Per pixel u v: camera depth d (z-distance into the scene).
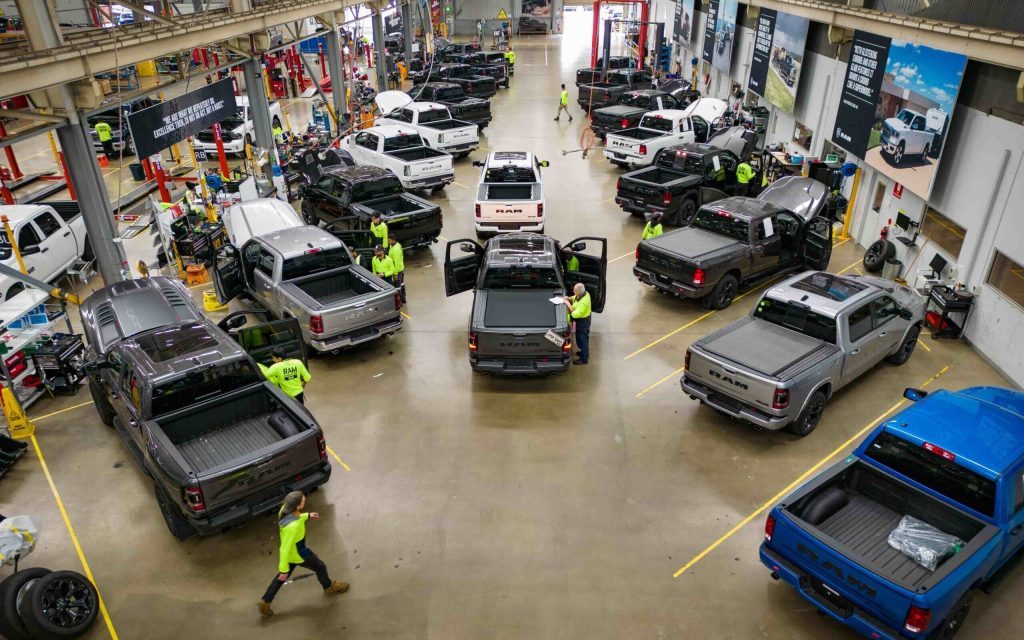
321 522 7.71
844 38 16.38
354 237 13.74
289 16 19.75
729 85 28.47
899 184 14.03
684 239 13.13
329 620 6.46
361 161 20.98
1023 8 10.02
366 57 40.75
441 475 8.50
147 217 16.33
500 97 35.31
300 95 34.22
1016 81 10.37
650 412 9.83
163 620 6.50
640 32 42.19
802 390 8.68
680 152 17.83
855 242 16.34
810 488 6.67
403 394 10.34
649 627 6.34
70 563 7.21
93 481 8.52
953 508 6.39
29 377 10.29
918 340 11.95
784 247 13.88
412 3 42.00
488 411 9.88
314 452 7.46
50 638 6.06
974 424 6.86
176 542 7.51
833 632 6.30
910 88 13.05
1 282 11.78
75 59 10.05
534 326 10.01
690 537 7.48
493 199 16.45
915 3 13.42
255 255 12.25
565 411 9.85
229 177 18.81
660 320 12.64
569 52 49.72
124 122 22.94
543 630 6.31
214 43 15.00
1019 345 10.30
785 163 19.14
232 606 6.64
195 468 7.33
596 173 22.56
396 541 7.43
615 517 7.77
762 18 22.77
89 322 9.71
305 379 8.95
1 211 13.27
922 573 6.07
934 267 12.53
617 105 27.70
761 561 6.80
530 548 7.31
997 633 6.30
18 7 9.39
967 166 11.62
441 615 6.49
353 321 10.81
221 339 8.61
